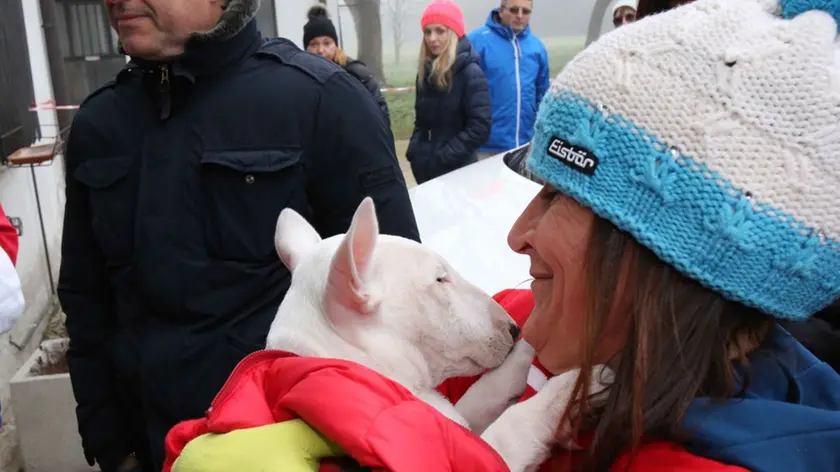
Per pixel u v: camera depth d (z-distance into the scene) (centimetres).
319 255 131
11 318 219
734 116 79
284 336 124
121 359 180
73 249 190
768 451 81
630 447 88
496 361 133
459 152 474
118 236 176
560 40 614
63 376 338
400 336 125
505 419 110
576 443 105
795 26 79
